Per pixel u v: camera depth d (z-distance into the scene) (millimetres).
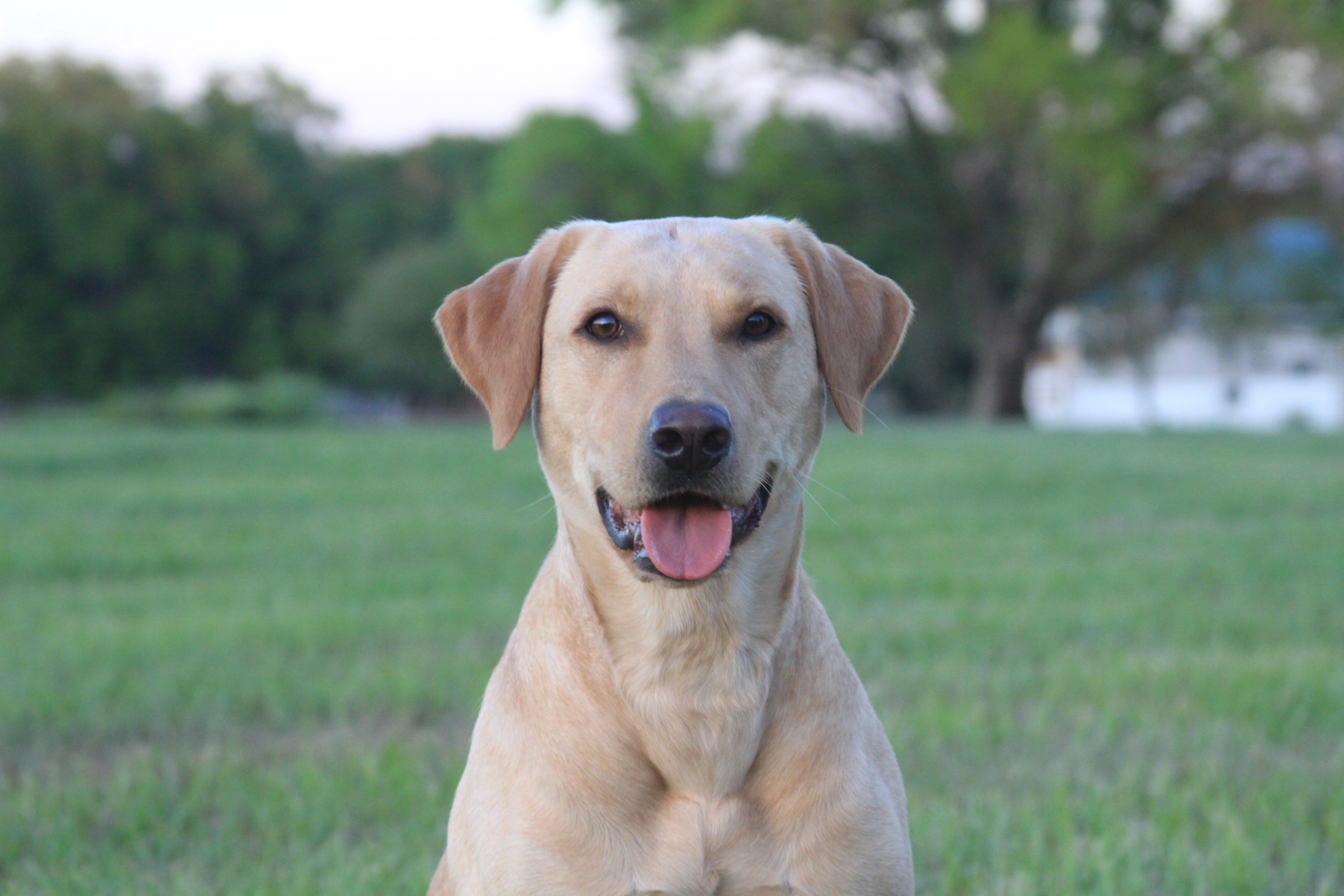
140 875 3709
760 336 3119
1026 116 32094
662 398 2834
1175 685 5730
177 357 71625
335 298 78438
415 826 4105
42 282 66750
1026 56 30922
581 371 3105
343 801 4293
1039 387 68375
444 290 70875
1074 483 14578
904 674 5883
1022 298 38531
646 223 3338
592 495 3029
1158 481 14844
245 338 74562
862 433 3385
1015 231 39188
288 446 22531
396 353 71812
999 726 5020
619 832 2924
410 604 7715
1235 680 5668
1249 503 12680
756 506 3016
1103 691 5621
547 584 3229
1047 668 5957
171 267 69250
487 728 3152
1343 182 32344
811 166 37625
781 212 38094
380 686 5715
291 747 5004
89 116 70250
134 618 7449
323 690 5629
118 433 28328
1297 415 49406
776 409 3102
